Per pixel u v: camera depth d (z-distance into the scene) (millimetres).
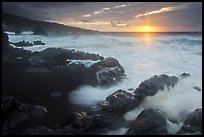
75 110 16578
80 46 48188
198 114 14633
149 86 18375
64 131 13289
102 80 22000
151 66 30391
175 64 31500
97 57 32250
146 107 17062
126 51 41562
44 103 17594
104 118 14148
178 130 14086
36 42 46812
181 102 18219
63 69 26422
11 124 14109
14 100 15344
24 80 22438
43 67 26656
